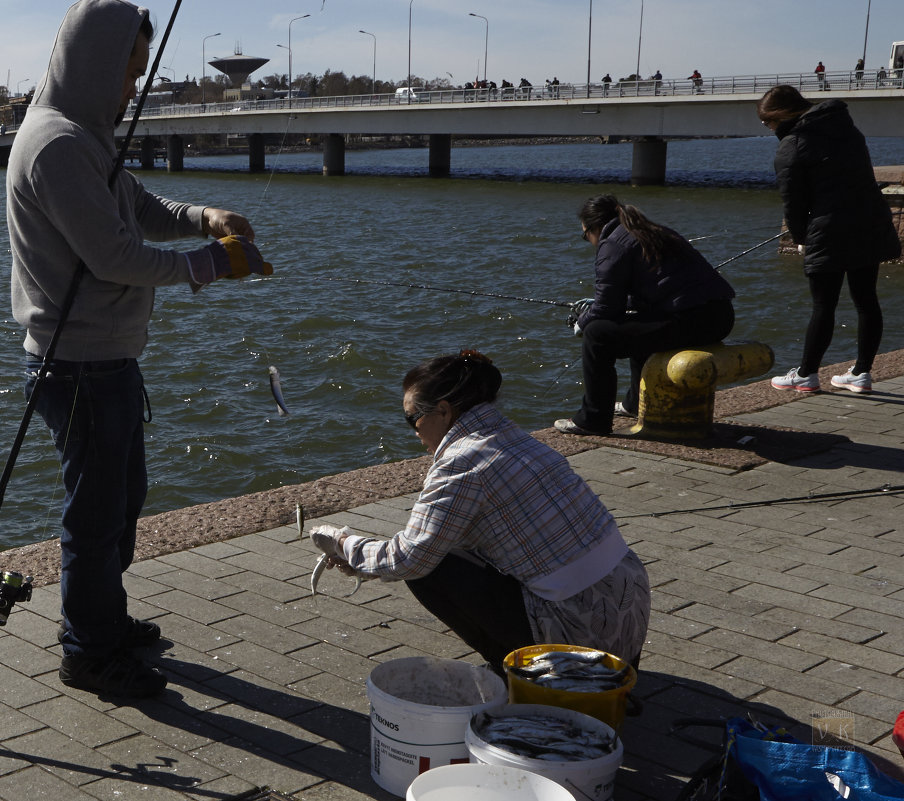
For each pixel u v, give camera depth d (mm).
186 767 2883
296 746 3010
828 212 6820
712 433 6305
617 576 3029
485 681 2992
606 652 3025
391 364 14555
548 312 17906
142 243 3166
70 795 2734
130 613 3852
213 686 3346
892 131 43531
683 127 50938
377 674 2924
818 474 5652
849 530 4840
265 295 19906
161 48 3078
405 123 60781
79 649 3268
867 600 4070
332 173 72875
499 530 2980
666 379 6148
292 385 13469
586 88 53812
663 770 2920
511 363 14461
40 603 3902
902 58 43906
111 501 3217
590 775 2518
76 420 3141
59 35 3098
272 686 3355
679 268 6082
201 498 9594
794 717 3209
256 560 4387
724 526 4883
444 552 2967
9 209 3111
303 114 65812
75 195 2922
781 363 14695
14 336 16531
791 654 3623
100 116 3105
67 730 3061
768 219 38125
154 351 15234
